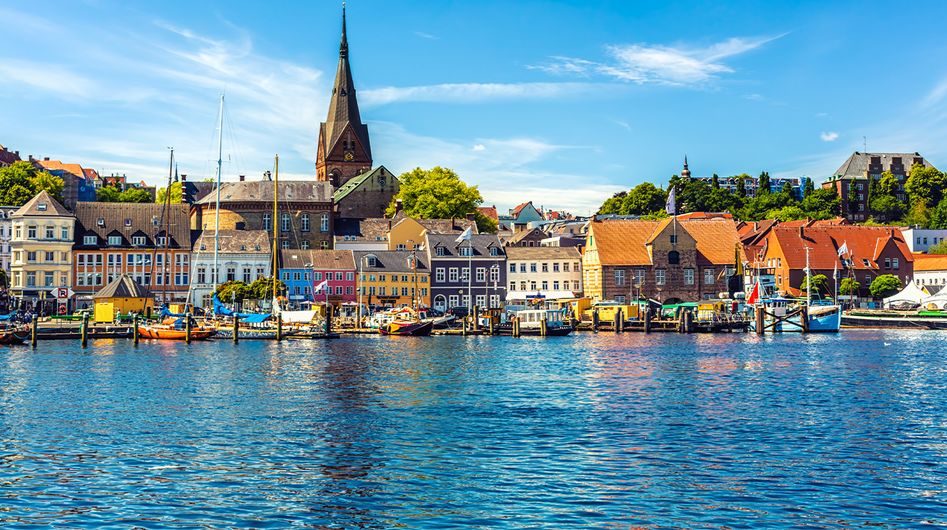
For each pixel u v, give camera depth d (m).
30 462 43.62
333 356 98.19
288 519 35.38
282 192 199.25
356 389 69.06
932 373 79.50
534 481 40.41
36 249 170.38
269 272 178.50
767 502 37.25
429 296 183.62
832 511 36.12
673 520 35.09
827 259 190.12
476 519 35.31
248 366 86.19
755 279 172.88
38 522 34.72
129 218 178.38
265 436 49.94
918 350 105.44
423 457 44.94
